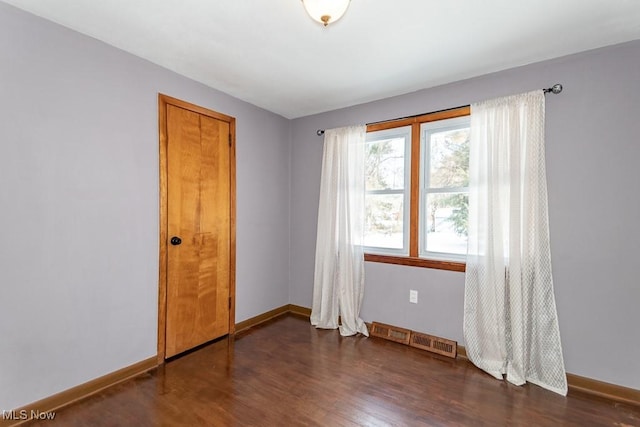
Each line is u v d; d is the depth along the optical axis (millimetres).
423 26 1836
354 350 2678
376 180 3148
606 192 2045
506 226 2299
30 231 1753
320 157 3482
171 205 2463
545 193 2172
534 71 2279
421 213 2830
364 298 3117
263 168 3355
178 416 1787
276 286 3559
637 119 1958
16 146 1697
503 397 2004
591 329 2090
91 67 1983
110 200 2090
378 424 1732
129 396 1973
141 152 2258
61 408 1842
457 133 2676
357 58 2236
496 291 2289
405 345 2787
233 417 1784
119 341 2148
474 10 1681
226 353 2598
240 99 3061
